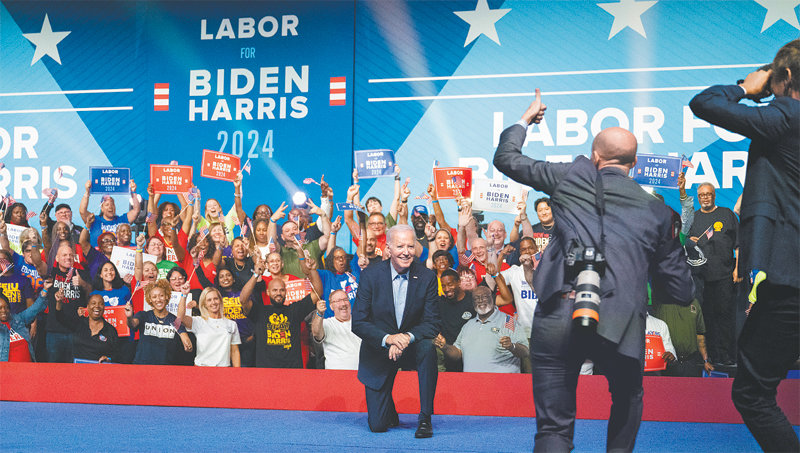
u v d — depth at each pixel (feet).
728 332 16.30
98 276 18.39
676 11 16.96
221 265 18.11
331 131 18.24
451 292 17.08
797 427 13.79
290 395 16.10
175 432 12.63
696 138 16.78
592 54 17.26
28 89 19.25
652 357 16.11
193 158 18.62
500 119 17.61
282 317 17.75
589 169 7.55
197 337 17.57
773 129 7.35
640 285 7.13
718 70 16.72
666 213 7.45
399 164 17.97
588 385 15.01
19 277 18.61
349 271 17.97
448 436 12.54
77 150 18.99
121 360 18.13
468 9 17.83
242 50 18.61
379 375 13.05
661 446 11.70
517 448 11.39
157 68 18.86
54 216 18.79
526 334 16.92
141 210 18.63
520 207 17.46
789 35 16.44
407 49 18.03
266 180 18.37
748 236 7.62
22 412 15.10
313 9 18.43
